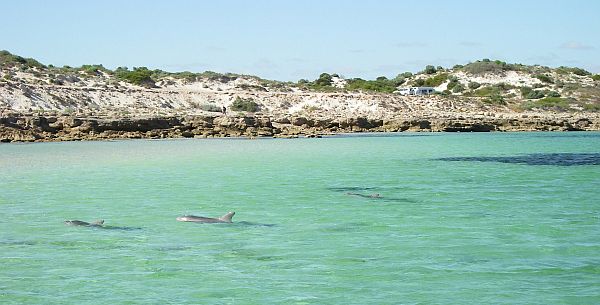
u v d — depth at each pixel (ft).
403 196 107.55
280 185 122.62
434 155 193.47
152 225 83.71
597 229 79.46
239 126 301.84
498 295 54.95
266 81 502.79
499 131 363.15
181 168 155.22
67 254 68.90
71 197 108.58
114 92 376.89
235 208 96.63
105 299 54.80
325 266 63.67
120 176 138.92
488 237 75.36
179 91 409.28
